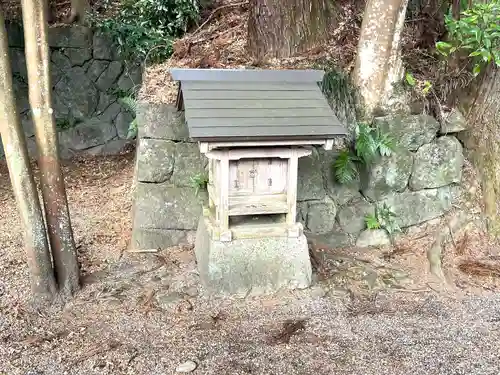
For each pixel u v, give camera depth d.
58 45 6.00
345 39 4.24
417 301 3.20
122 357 2.62
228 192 3.04
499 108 4.07
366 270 3.51
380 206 3.90
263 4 4.09
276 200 3.14
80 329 2.87
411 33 4.30
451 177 4.02
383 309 3.10
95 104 6.28
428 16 4.28
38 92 2.88
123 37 5.39
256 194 3.11
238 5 5.25
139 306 3.09
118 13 6.10
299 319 2.97
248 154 2.94
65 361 2.59
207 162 3.76
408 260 3.71
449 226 3.99
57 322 2.94
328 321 2.95
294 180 3.09
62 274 3.15
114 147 6.41
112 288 3.28
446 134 3.98
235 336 2.80
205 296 3.17
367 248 3.89
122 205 4.77
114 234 4.17
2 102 2.78
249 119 2.84
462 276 3.52
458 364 2.56
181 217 3.83
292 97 3.04
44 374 2.49
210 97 2.93
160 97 3.76
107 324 2.91
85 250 3.86
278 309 3.07
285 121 2.87
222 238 3.13
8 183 5.41
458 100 4.12
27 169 2.90
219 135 2.71
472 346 2.72
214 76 3.05
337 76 3.84
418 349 2.69
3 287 3.29
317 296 3.21
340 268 3.54
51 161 2.99
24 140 2.90
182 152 3.75
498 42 3.68
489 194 4.07
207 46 4.55
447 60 4.05
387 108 3.83
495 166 4.09
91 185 5.39
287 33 4.11
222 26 4.98
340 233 3.90
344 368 2.53
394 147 3.75
